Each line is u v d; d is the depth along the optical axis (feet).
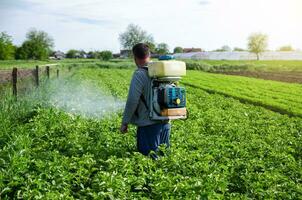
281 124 54.80
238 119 55.88
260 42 513.04
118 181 22.76
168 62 27.66
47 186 22.77
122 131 29.07
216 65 265.75
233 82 145.48
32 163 26.71
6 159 28.35
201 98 84.94
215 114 58.23
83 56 611.88
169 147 29.76
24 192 21.68
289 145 41.50
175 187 22.62
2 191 22.24
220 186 23.97
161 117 28.07
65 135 36.70
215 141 37.86
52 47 556.10
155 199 22.85
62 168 25.35
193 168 26.84
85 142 33.09
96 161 29.01
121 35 470.39
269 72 228.02
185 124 45.85
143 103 28.73
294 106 79.97
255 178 27.76
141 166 25.55
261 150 35.96
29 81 79.25
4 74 87.71
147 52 28.99
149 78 28.48
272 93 104.73
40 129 37.32
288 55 564.30
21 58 426.92
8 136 36.14
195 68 258.16
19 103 52.16
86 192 23.22
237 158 31.76
